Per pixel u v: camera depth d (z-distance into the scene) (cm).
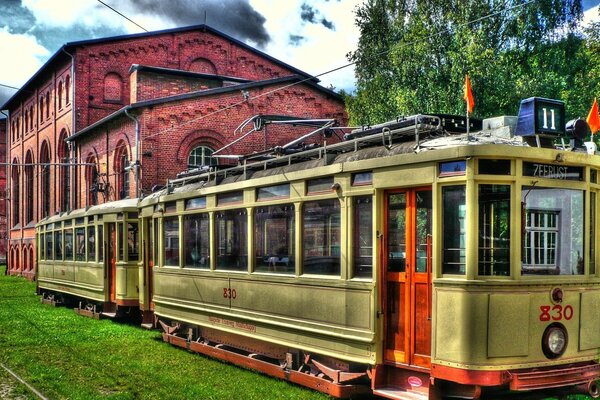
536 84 1611
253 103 2602
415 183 736
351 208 820
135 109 2428
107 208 1748
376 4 2022
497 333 671
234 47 3516
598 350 737
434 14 1756
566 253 722
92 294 1831
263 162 1045
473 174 684
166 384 962
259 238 1014
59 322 1709
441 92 1644
